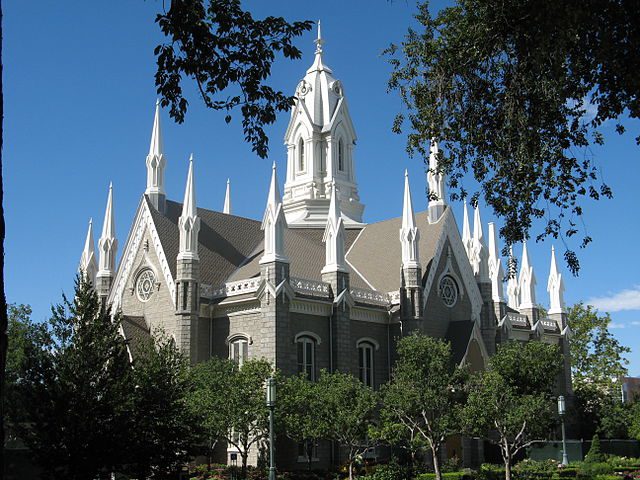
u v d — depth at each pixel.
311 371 56.78
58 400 34.03
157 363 38.69
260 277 56.16
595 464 55.59
